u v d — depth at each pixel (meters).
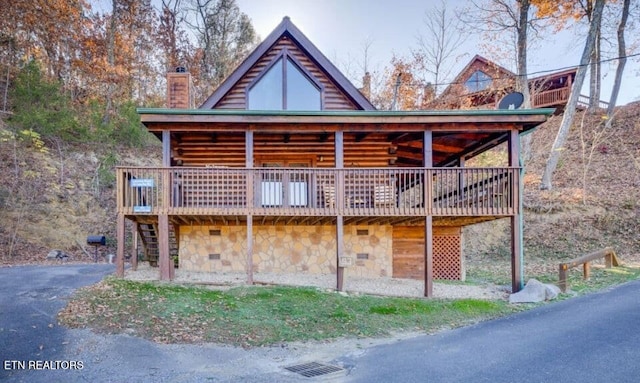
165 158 9.61
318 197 10.66
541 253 14.49
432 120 9.57
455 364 5.39
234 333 6.61
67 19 20.33
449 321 7.71
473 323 7.59
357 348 6.23
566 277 9.80
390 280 11.17
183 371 5.18
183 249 11.36
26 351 5.53
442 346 6.23
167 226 9.48
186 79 11.67
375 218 10.05
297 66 12.21
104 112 20.11
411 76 27.84
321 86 12.18
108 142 18.94
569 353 5.63
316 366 5.41
